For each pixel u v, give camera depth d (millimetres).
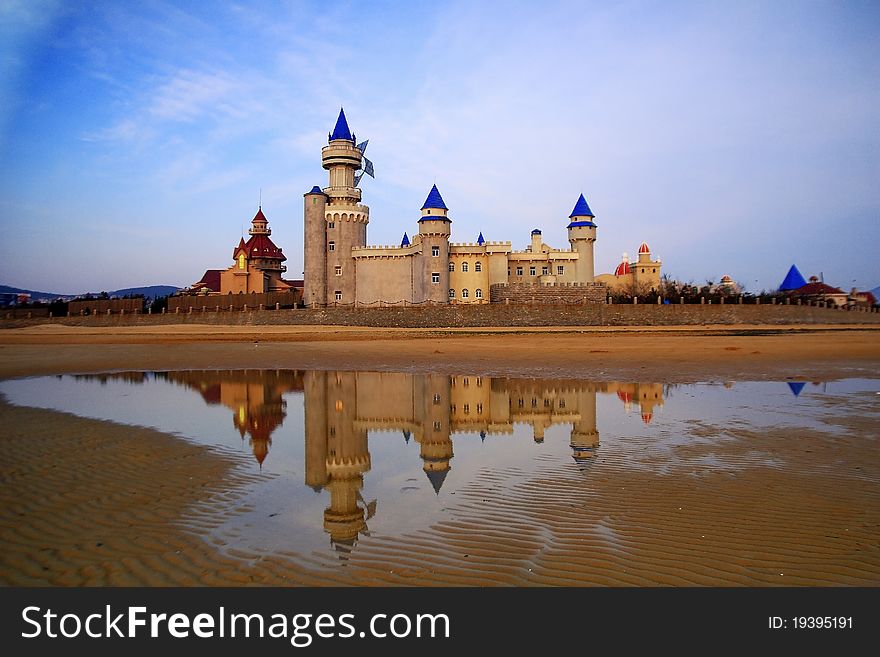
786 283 131125
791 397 22703
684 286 121312
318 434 18047
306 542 9195
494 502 11031
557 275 92625
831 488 11195
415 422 20016
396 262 91750
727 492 11164
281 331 72562
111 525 9961
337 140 98438
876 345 44781
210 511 10703
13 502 11125
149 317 90750
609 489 11617
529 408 22328
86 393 27172
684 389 25797
